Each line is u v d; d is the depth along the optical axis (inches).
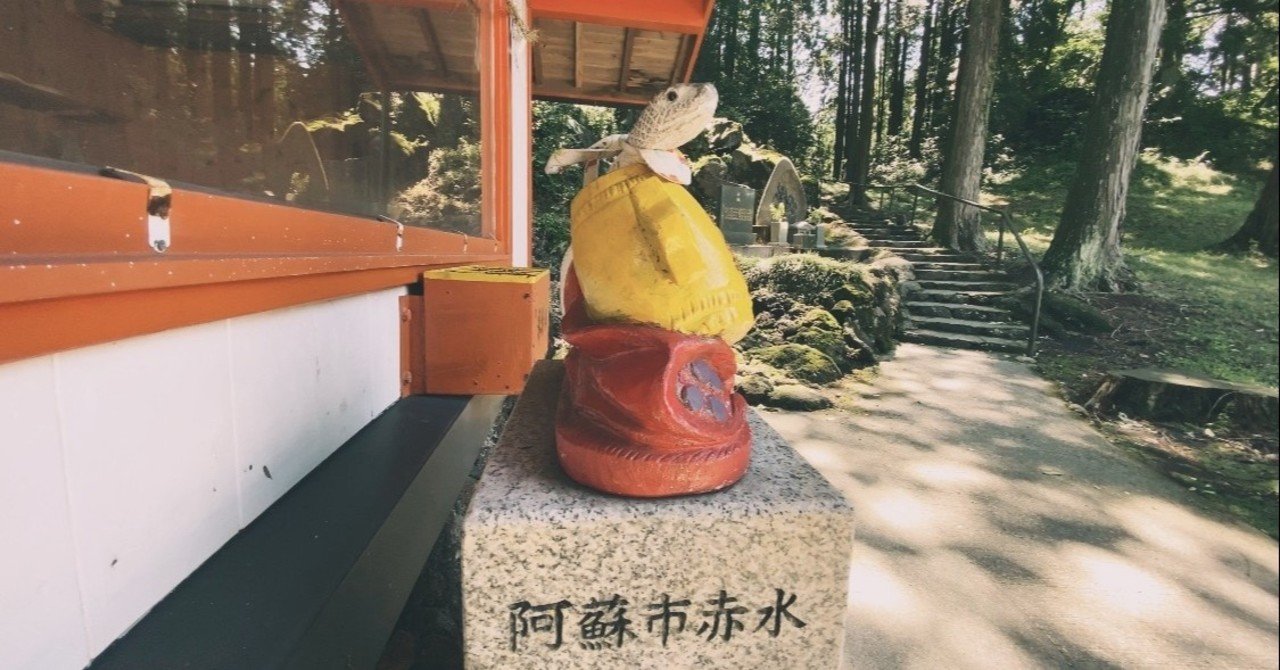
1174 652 110.8
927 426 226.5
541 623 53.4
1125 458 202.7
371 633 58.0
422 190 122.3
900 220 612.1
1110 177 402.0
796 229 474.0
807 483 58.5
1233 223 440.5
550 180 454.0
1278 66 480.1
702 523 52.8
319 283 70.8
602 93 334.6
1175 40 502.0
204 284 49.6
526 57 230.2
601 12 227.5
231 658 42.4
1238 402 233.3
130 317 42.4
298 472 71.3
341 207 87.5
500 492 55.6
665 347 55.4
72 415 40.1
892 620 117.4
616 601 53.5
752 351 290.8
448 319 108.2
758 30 923.4
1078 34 701.3
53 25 44.3
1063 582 131.4
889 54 1010.1
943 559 138.9
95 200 37.9
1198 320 342.3
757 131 837.8
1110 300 382.0
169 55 56.3
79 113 47.0
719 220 451.8
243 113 67.1
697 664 55.4
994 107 687.1
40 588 37.9
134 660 42.3
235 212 52.4
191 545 52.6
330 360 79.8
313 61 83.5
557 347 275.6
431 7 110.6
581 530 52.1
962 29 766.5
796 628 55.4
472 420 105.0
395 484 71.2
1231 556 144.2
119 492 44.3
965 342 344.5
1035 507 165.6
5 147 41.2
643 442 54.0
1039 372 301.0
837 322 316.8
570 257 76.7
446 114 128.7
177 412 50.5
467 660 53.6
